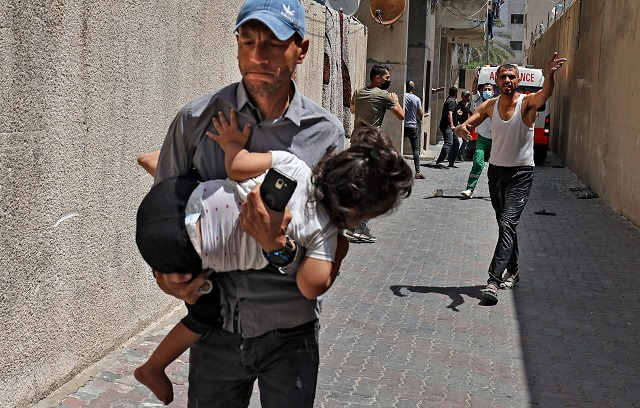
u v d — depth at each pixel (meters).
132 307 5.43
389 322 6.41
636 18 12.48
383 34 18.39
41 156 4.06
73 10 4.27
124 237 5.20
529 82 22.62
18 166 3.85
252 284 2.61
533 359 5.66
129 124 5.12
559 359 5.69
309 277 2.49
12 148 3.79
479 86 23.53
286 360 2.67
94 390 4.54
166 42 5.62
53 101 4.14
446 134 19.38
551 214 12.73
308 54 9.98
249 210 2.37
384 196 2.43
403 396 4.86
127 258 5.28
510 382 5.19
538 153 21.94
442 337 6.08
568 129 21.75
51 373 4.36
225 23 6.90
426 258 8.97
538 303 7.19
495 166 7.23
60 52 4.17
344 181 2.42
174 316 6.16
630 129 12.41
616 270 8.65
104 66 4.70
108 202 4.91
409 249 9.45
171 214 2.47
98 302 4.88
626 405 4.87
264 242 2.40
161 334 5.65
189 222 2.46
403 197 2.50
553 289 7.73
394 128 18.45
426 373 5.28
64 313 4.45
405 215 12.05
